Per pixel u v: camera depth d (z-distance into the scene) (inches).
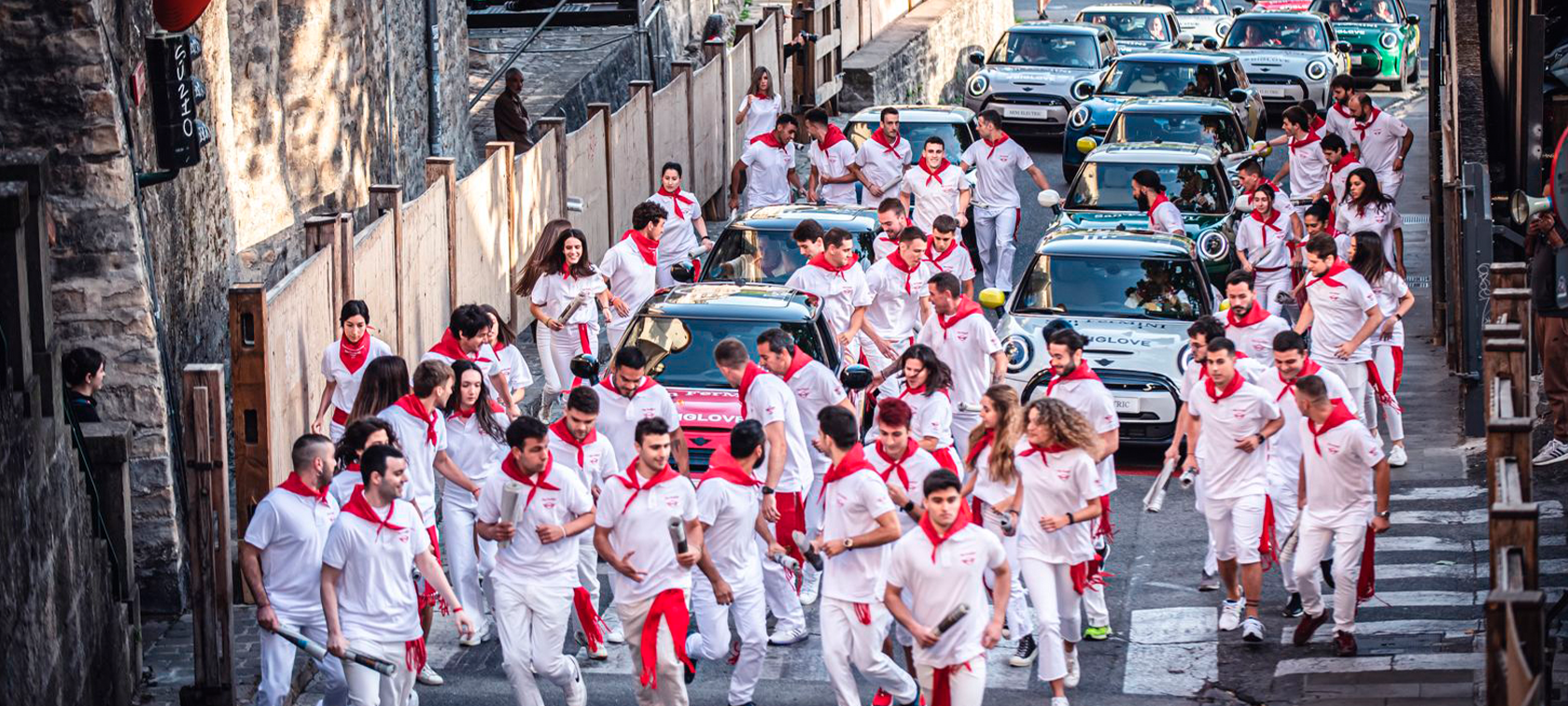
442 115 977.5
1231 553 509.0
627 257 707.4
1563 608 469.4
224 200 650.2
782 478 516.4
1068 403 497.0
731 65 1175.0
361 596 421.7
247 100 739.4
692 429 580.4
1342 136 945.5
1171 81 1207.6
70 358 500.1
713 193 1143.6
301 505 432.8
